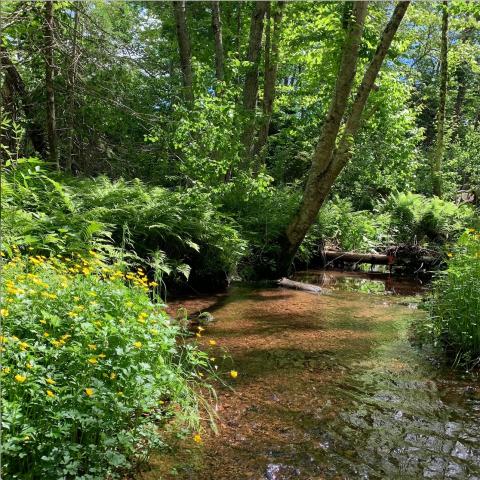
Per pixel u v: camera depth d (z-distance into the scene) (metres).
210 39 15.86
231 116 9.19
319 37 11.60
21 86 8.98
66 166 9.06
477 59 23.45
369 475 2.89
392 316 6.69
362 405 3.79
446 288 5.43
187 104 10.12
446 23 15.09
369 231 12.94
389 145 16.12
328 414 3.63
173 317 6.01
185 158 9.75
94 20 9.17
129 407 2.77
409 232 13.03
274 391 4.00
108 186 7.55
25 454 2.27
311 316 6.54
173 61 14.94
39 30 8.16
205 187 9.09
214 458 2.98
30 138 9.69
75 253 5.25
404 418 3.60
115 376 2.82
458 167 19.00
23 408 2.50
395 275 11.39
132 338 3.01
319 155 8.84
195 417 3.18
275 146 18.48
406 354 5.03
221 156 9.56
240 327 5.83
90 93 8.83
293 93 16.12
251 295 7.81
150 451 2.98
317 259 12.31
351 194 16.56
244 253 8.86
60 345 2.82
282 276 9.67
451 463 3.03
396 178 16.31
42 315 2.98
